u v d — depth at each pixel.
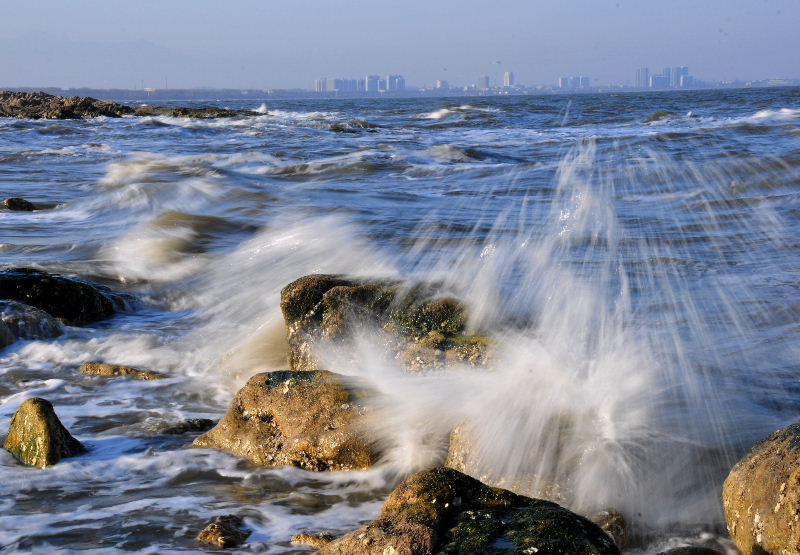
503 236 10.12
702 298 7.34
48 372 6.45
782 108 45.12
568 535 3.12
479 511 3.31
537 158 21.11
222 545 3.68
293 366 6.11
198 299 8.55
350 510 4.14
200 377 6.40
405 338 5.71
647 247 9.44
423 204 13.45
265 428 4.82
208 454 4.85
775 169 15.33
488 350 5.37
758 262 8.78
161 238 10.62
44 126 36.59
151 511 4.06
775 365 5.70
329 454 4.61
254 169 19.30
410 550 3.09
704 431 4.54
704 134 24.95
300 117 47.12
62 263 9.59
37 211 13.53
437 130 34.53
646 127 32.97
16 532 3.80
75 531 3.83
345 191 15.17
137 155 22.70
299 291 6.20
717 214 11.48
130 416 5.55
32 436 4.68
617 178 15.71
